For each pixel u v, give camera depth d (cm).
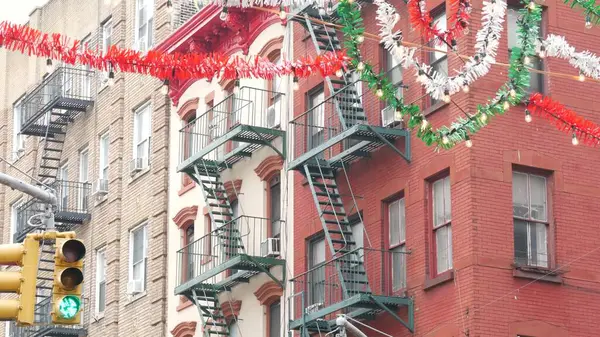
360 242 3372
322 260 3541
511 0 3134
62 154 5244
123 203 4703
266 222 3803
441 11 3161
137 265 4553
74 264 1886
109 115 4894
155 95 4562
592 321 3025
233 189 3975
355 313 3244
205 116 4216
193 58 1716
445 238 3066
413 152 3189
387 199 3284
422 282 3083
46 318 4909
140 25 4853
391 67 3322
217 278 3969
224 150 4044
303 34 3709
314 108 3412
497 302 2925
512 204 3016
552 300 2989
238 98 3762
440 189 3109
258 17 3950
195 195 4206
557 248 3036
